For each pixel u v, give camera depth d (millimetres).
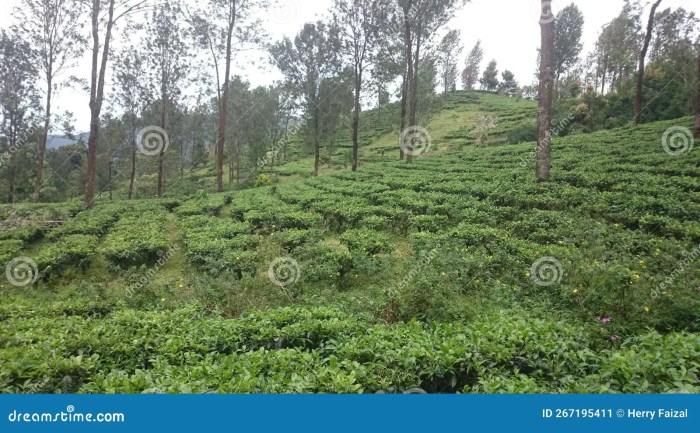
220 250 10305
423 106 31281
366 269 8758
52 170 39438
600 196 11562
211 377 4043
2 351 4484
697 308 5465
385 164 26312
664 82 26859
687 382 3666
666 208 10242
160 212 17922
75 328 5609
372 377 3941
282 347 5195
